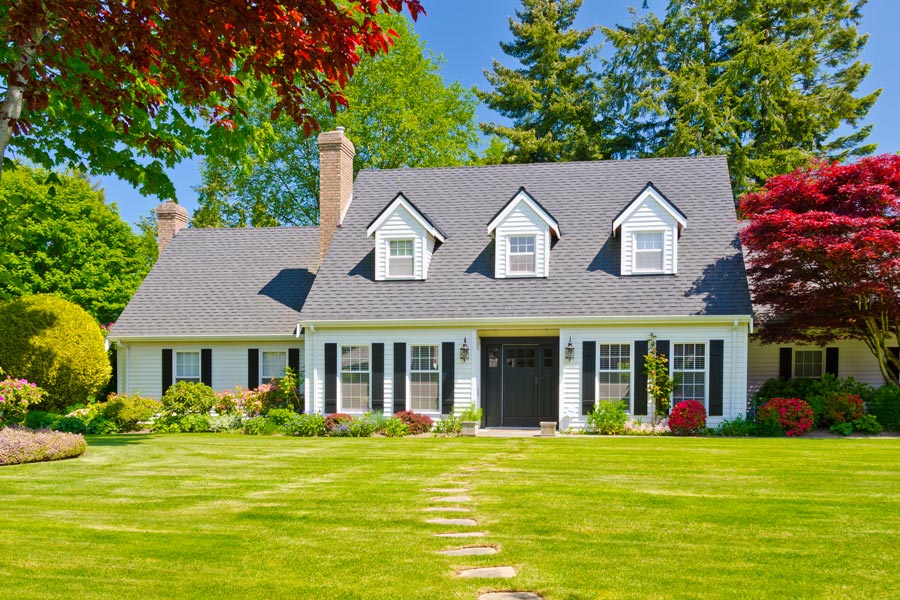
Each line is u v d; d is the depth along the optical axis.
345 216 22.61
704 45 36.94
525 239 19.97
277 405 20.55
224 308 22.61
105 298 31.70
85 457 12.80
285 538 6.58
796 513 7.45
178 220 26.16
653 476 10.07
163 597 4.90
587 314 18.61
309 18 5.03
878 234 16.09
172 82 6.03
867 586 5.05
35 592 4.98
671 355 18.41
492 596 4.93
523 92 39.09
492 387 20.16
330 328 19.98
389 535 6.68
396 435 17.98
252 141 13.23
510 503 8.16
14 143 11.59
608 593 4.93
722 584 5.11
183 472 10.89
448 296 19.73
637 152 38.50
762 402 19.27
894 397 17.39
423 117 36.62
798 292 18.17
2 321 19.86
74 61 8.27
